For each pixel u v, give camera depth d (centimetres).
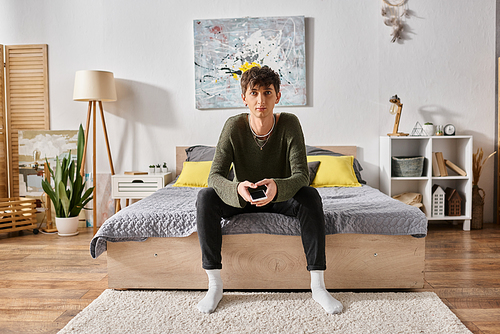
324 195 248
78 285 204
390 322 152
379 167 353
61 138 362
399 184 352
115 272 190
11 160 365
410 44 347
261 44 347
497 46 344
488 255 251
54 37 358
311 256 168
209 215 171
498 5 342
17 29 359
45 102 361
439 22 346
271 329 147
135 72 358
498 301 178
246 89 173
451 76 348
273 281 186
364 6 346
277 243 184
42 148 362
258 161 182
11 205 328
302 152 177
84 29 357
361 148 353
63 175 323
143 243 189
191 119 358
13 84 362
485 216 355
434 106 350
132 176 328
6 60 360
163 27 355
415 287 186
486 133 351
